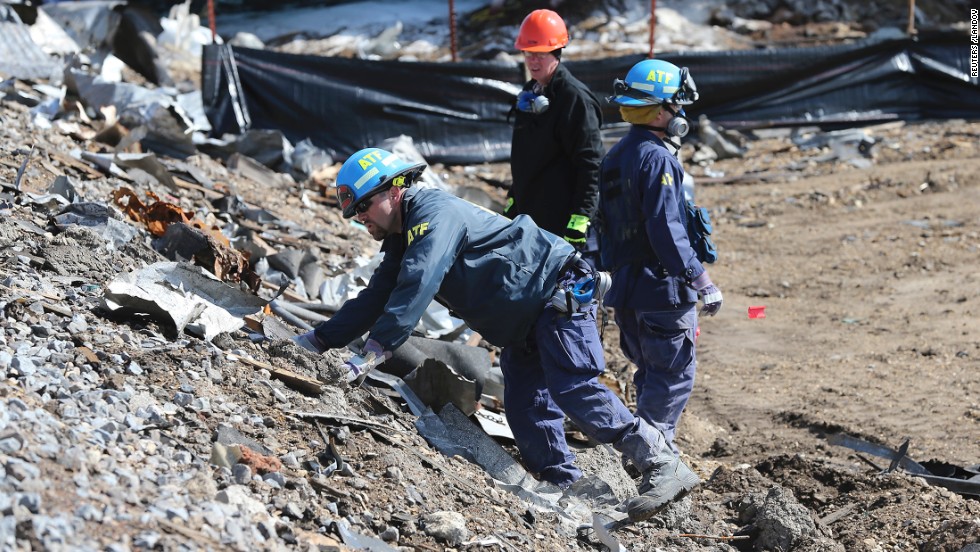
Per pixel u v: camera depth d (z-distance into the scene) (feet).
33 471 23.67
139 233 47.83
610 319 72.49
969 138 121.60
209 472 27.96
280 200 78.43
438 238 33.81
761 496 39.55
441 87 108.99
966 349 67.62
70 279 39.24
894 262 88.38
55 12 103.45
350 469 31.65
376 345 34.30
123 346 34.47
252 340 39.29
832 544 35.86
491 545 30.48
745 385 63.16
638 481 43.60
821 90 127.65
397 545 29.22
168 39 118.62
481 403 46.57
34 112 72.49
